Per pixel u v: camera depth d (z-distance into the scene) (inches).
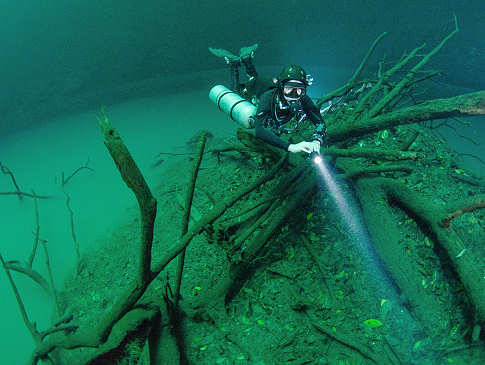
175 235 157.2
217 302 114.0
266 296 116.6
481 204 105.4
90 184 243.0
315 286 116.0
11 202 229.5
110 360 94.7
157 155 268.1
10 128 364.8
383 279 111.3
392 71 189.6
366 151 119.3
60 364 116.5
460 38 317.1
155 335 100.3
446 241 108.2
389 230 117.3
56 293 147.4
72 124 357.4
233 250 118.7
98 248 175.5
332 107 200.5
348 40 410.3
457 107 105.0
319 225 132.8
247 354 100.1
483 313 89.7
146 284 85.6
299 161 146.8
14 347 138.5
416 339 96.3
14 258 183.8
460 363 89.4
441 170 154.0
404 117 123.4
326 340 100.3
